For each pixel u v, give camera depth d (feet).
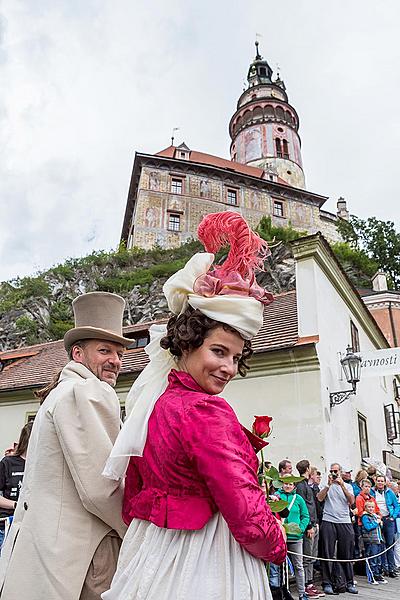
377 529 27.27
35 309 135.54
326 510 24.02
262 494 4.14
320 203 170.50
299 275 36.40
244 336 4.82
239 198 159.43
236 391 34.68
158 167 154.61
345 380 37.27
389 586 25.23
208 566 4.08
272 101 202.08
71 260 151.84
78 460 5.67
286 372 33.63
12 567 5.66
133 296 130.52
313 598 21.72
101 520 5.85
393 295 87.15
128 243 169.37
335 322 39.93
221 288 4.94
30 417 45.42
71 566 5.52
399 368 34.53
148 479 4.56
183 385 4.77
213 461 4.03
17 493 15.11
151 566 4.16
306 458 31.17
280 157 191.11
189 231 149.69
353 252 136.36
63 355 57.72
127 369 43.04
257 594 4.12
